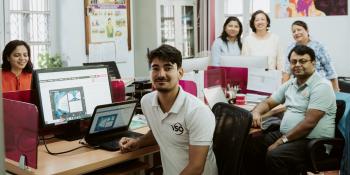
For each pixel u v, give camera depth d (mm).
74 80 2426
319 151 2879
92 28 5562
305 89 3102
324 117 2969
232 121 2152
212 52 4812
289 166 2951
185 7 6688
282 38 6223
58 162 1987
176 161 2066
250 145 3283
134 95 3326
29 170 1881
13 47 3371
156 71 1970
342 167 2453
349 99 3020
